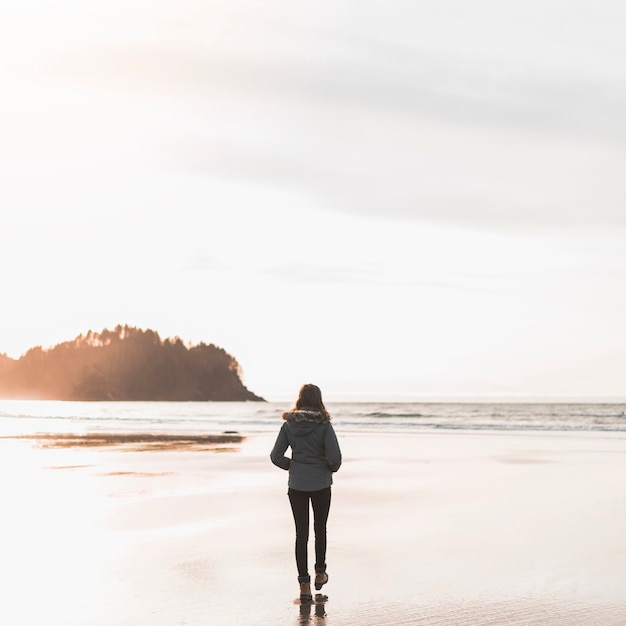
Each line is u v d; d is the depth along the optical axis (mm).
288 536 9367
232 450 24188
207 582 7047
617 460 20141
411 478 15883
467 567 7723
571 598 6484
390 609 6148
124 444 27594
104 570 7535
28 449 24797
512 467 18250
